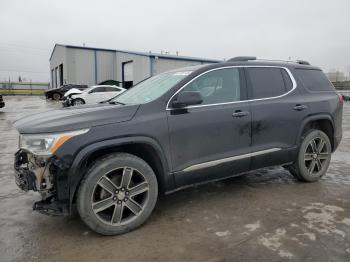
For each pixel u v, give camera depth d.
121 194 3.23
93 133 3.04
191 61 32.56
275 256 2.76
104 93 19.80
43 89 59.44
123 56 36.44
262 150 4.14
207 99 3.77
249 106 4.02
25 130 3.07
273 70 4.44
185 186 3.67
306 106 4.54
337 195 4.22
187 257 2.78
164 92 3.57
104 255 2.84
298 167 4.61
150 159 3.49
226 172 3.91
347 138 8.73
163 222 3.47
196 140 3.61
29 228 3.38
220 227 3.33
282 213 3.64
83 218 3.06
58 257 2.82
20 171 3.22
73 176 2.95
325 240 3.01
